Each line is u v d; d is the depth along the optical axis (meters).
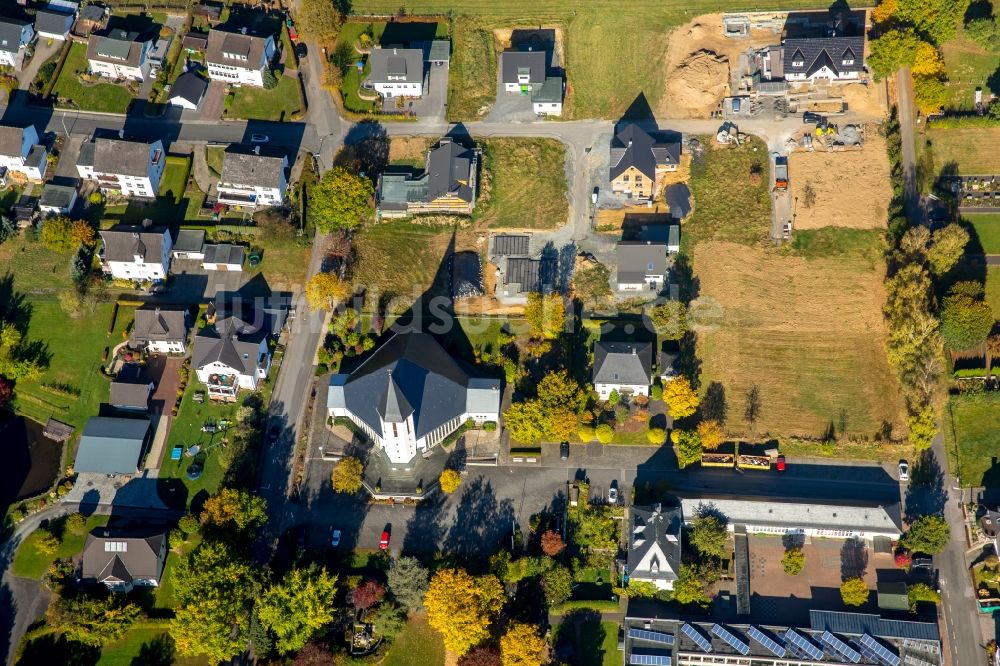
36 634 189.50
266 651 185.25
